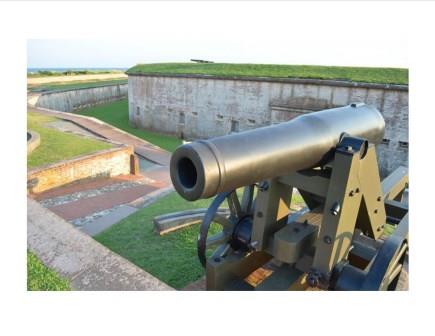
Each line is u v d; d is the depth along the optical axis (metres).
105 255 2.79
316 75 11.73
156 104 17.39
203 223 2.95
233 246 3.02
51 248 2.90
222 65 15.75
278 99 12.52
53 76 31.47
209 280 2.77
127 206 5.93
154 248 4.06
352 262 2.91
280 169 1.90
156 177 8.54
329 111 2.56
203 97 15.03
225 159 1.55
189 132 16.12
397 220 3.32
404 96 9.65
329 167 2.42
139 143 12.38
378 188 2.56
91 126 13.76
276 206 2.59
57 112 16.28
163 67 18.06
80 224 5.04
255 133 1.84
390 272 2.48
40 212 3.60
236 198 3.00
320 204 3.07
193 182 1.58
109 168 8.09
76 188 7.01
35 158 7.22
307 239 2.55
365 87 10.30
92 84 27.81
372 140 2.84
